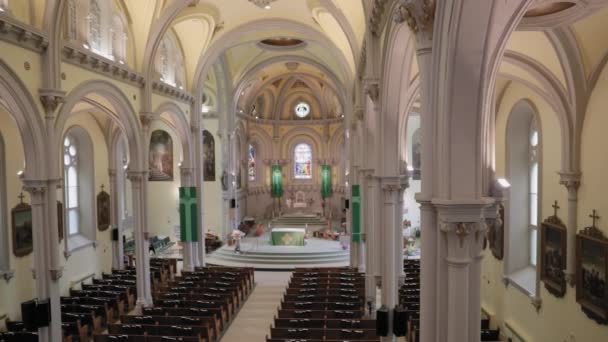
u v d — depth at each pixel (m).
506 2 4.37
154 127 27.05
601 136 9.36
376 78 9.56
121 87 14.71
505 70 11.50
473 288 4.85
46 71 10.77
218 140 28.20
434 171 4.94
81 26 12.98
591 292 9.62
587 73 9.71
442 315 4.95
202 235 21.98
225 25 20.22
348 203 26.95
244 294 18.06
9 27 9.55
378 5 8.19
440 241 4.90
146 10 15.50
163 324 13.17
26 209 15.35
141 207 15.90
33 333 12.46
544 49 9.94
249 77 28.34
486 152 5.41
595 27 8.82
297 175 38.78
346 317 13.65
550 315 11.55
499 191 5.41
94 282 18.45
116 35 14.98
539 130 12.27
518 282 13.42
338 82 26.97
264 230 33.12
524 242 14.08
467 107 4.56
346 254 25.48
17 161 15.05
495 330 14.16
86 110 18.08
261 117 37.19
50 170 10.96
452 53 4.40
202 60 20.69
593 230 9.58
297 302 14.98
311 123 37.69
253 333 14.27
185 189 20.64
